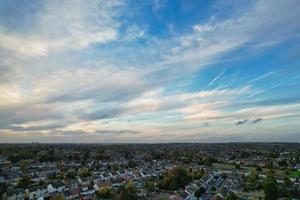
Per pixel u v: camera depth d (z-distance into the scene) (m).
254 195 155.38
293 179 196.50
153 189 163.25
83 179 193.12
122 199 136.62
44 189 159.25
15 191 149.88
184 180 173.62
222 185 187.00
